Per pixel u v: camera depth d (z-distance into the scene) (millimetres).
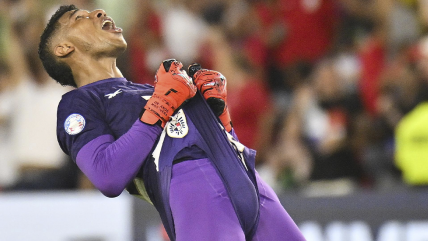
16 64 21594
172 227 8352
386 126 21031
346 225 16547
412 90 21141
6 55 21438
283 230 8508
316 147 20094
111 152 8070
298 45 25062
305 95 21750
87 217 16594
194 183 8125
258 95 22484
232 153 8430
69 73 9461
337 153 19562
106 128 8531
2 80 21125
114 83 9102
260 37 25438
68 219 16531
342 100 21484
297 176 20094
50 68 9562
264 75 25234
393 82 21719
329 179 19391
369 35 24828
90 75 9273
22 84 20953
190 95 8461
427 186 17938
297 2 25172
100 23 9422
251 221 8273
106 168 8023
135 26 24609
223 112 9086
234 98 22219
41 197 16578
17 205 16406
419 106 20750
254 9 26078
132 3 24891
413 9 24766
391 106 21234
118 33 9461
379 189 18109
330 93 21469
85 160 8227
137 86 9164
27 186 19469
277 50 25422
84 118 8484
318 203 16672
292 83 25031
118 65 24188
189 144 8336
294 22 25156
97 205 16672
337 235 16531
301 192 17984
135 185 9023
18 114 20422
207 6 26234
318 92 21562
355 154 19828
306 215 16688
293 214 16750
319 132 20672
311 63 24969
